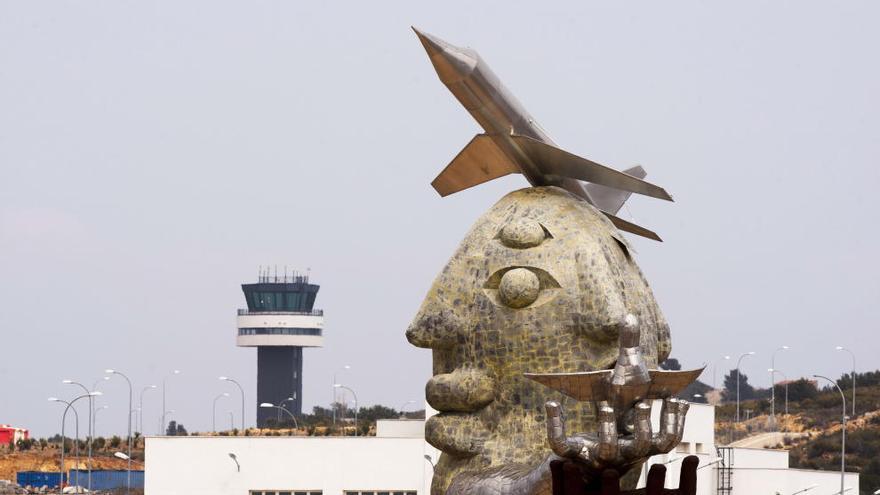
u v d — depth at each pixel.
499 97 97.25
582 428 88.44
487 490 88.06
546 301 90.06
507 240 92.19
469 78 95.69
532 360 90.12
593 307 89.00
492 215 95.25
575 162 97.12
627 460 80.56
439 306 93.75
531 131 100.25
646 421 79.62
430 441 93.56
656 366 93.06
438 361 95.19
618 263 92.44
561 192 96.44
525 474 87.50
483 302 91.88
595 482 81.69
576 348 89.44
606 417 79.62
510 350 90.69
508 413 91.19
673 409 79.94
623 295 90.69
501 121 97.88
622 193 105.62
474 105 97.25
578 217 93.56
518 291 89.81
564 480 81.25
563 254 91.12
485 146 99.81
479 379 91.62
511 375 90.81
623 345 81.12
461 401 92.06
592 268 90.00
